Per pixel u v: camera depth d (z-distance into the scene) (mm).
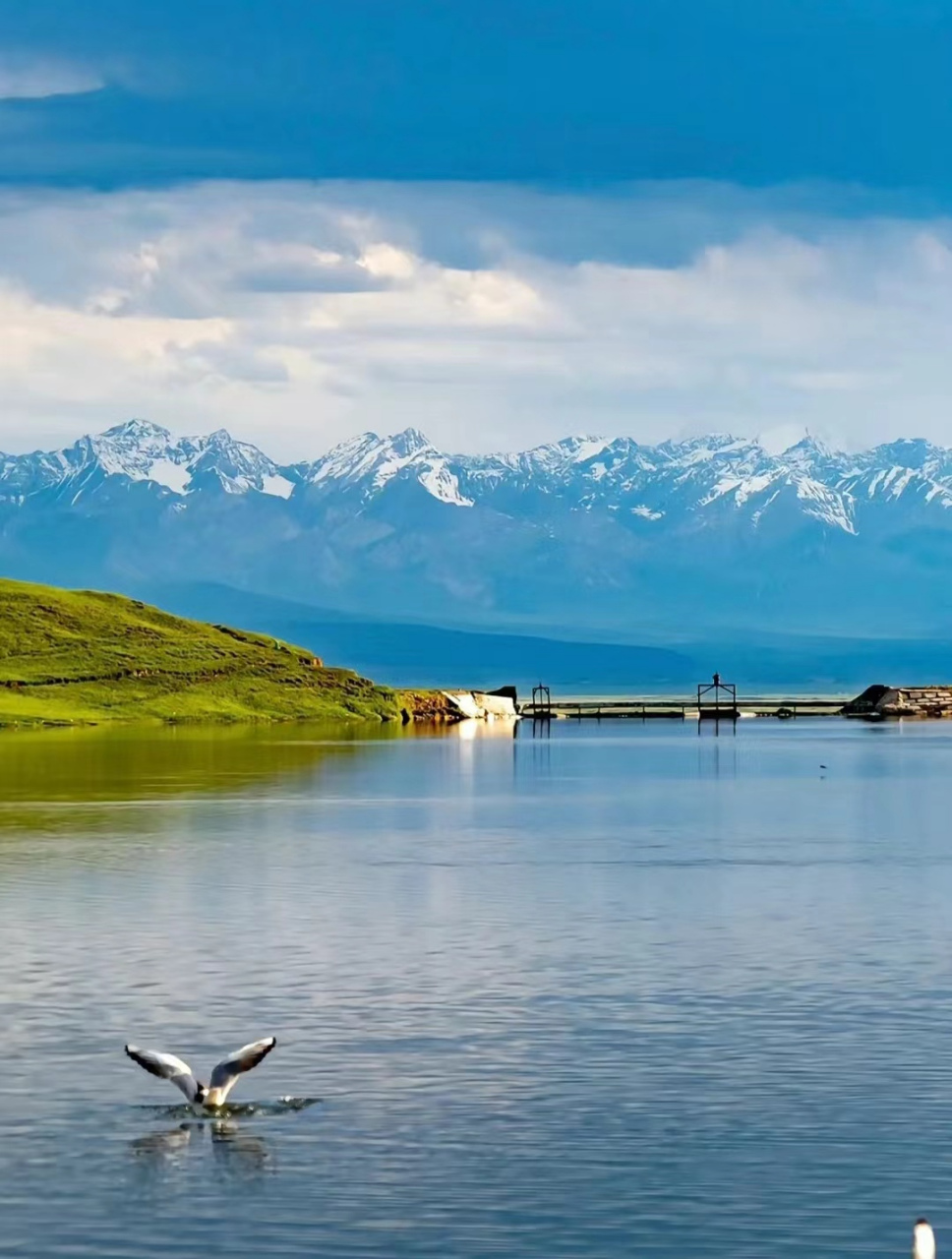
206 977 81875
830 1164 53875
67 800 183375
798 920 99125
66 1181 52500
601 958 86688
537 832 153125
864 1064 64938
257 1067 64875
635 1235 48469
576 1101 60438
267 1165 53906
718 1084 62406
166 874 120062
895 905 105062
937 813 174250
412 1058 66125
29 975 82312
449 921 99062
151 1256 47250
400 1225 49250
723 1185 52094
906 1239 48125
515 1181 52469
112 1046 68312
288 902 106625
